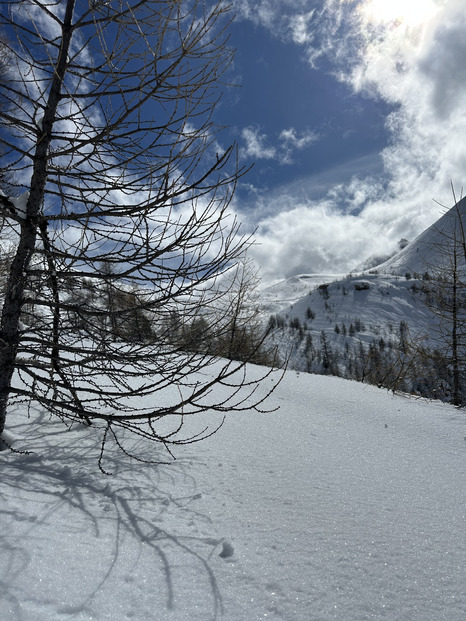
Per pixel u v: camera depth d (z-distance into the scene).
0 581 1.65
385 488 3.11
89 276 2.99
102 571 1.83
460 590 1.88
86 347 3.32
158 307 2.90
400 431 5.04
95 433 3.89
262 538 2.27
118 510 2.45
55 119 3.20
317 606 1.74
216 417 4.79
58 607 1.57
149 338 3.16
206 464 3.37
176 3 2.54
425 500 2.91
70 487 2.66
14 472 2.77
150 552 2.04
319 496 2.87
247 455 3.65
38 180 3.17
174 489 2.86
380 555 2.14
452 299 9.74
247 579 1.89
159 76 2.69
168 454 3.54
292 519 2.51
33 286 3.25
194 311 2.95
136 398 5.15
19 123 3.00
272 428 4.59
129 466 3.19
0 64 3.09
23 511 2.22
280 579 1.91
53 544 1.97
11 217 3.03
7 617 1.47
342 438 4.49
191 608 1.67
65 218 2.98
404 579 1.95
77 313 3.07
